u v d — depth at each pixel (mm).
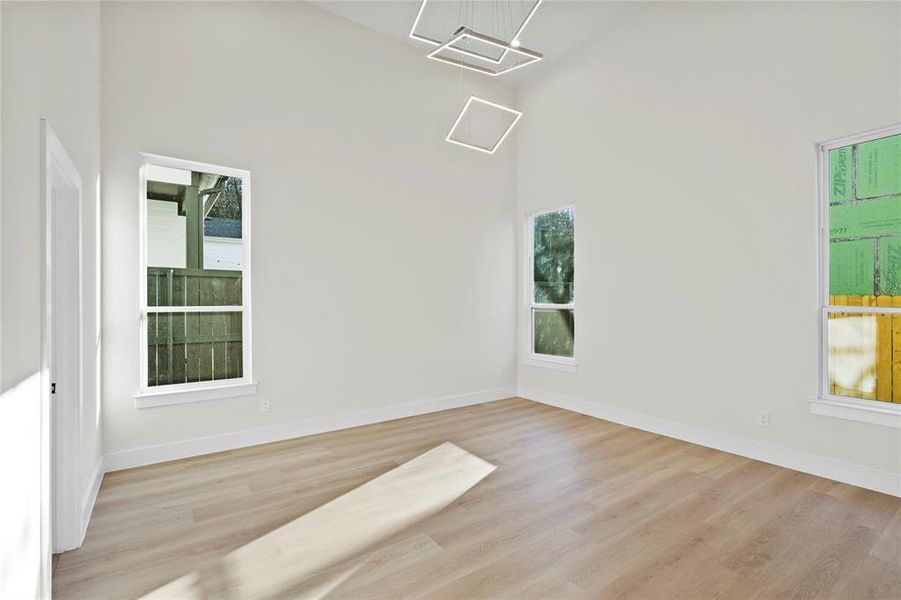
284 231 3949
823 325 3127
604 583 1933
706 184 3734
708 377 3719
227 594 1882
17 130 1308
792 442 3221
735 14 3539
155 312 3434
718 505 2650
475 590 1893
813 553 2150
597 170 4656
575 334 4902
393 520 2498
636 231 4281
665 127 4039
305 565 2082
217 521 2486
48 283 1581
